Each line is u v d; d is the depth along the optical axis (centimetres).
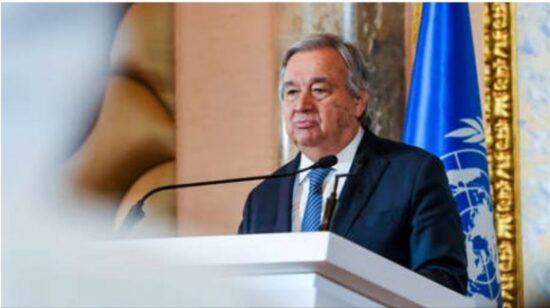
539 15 1159
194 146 1193
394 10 1167
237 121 1188
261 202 771
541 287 1128
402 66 1164
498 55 1159
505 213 1141
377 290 353
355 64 805
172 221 1170
